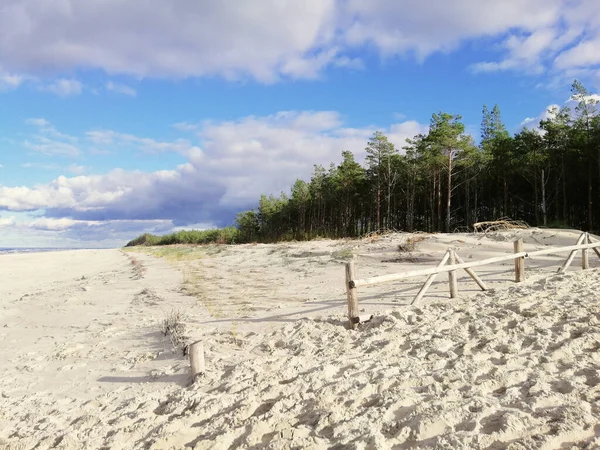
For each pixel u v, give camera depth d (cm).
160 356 631
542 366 445
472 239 1748
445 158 4425
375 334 628
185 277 1583
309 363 539
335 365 511
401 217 6184
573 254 1073
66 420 439
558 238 1670
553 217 4366
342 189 5953
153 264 2383
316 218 6894
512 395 372
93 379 566
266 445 332
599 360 452
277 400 421
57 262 3475
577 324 561
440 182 5044
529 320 604
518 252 952
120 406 461
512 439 296
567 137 4034
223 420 388
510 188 4872
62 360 659
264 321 795
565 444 288
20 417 455
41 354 699
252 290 1184
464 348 523
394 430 332
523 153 4359
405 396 387
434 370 464
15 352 729
